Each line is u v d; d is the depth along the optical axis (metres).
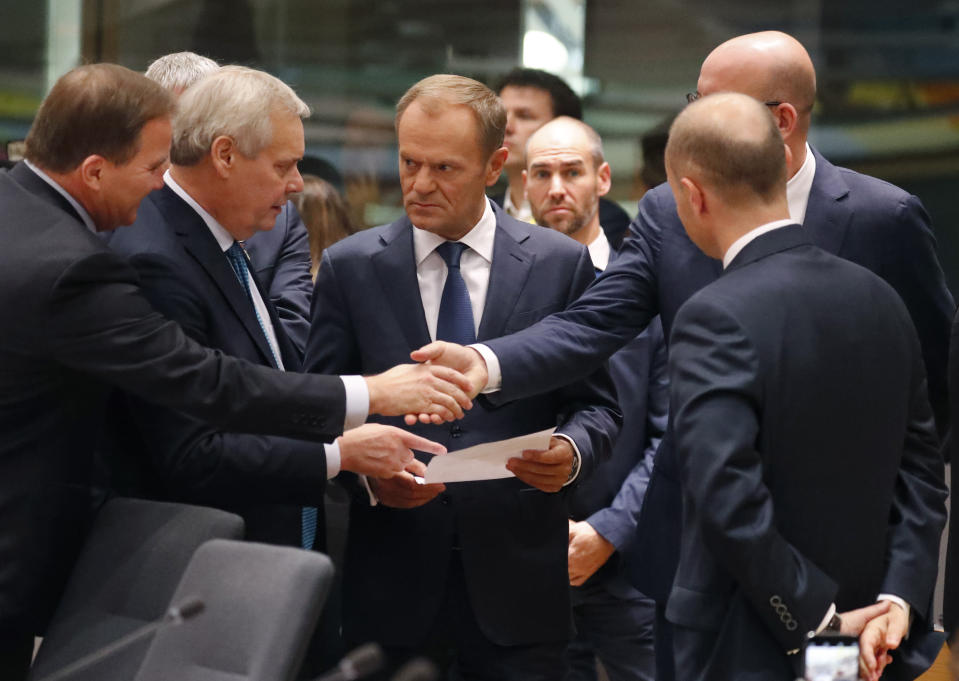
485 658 7.90
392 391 7.28
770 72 7.62
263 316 8.13
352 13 16.42
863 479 6.28
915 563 6.48
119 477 7.84
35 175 7.03
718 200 6.47
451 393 7.34
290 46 16.50
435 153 7.59
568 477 7.70
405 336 7.84
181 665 6.44
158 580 6.91
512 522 7.87
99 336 6.71
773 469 6.12
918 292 7.88
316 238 11.84
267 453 7.43
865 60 15.17
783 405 6.06
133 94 6.98
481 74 16.39
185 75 9.46
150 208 7.63
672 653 8.02
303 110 7.84
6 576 6.82
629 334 8.03
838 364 6.19
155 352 6.80
